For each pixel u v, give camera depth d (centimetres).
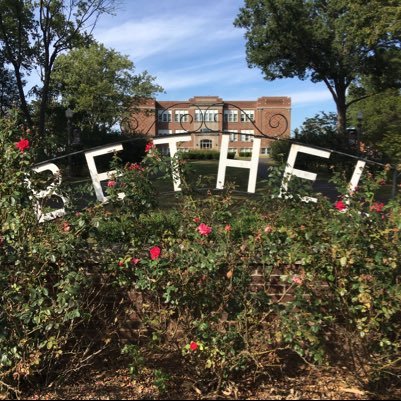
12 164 372
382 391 362
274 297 380
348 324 345
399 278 341
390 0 1848
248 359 355
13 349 345
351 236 333
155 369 384
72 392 369
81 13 2362
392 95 2561
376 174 426
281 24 2617
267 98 5372
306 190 389
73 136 2352
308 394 358
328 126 2431
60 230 366
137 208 402
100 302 397
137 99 5022
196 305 357
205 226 345
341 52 2577
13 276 357
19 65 2406
